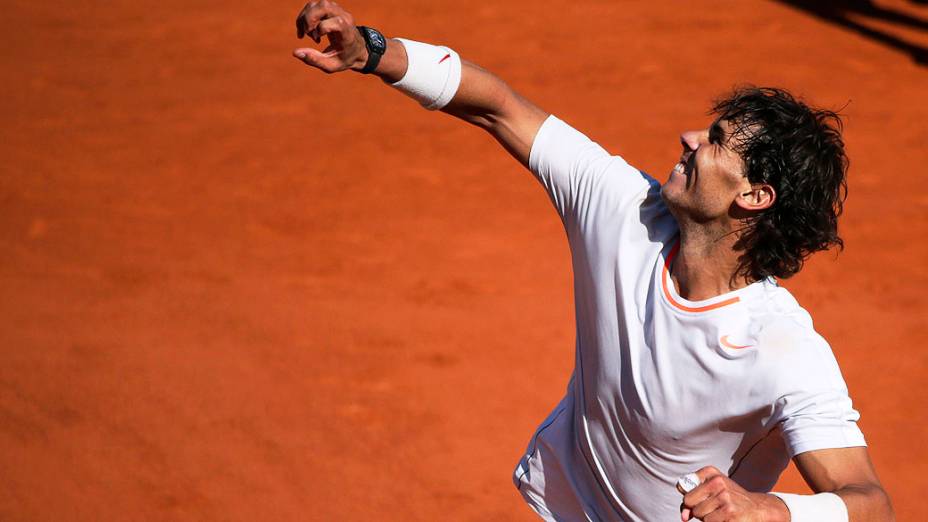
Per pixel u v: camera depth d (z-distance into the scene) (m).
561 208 9.72
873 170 38.62
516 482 10.78
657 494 8.94
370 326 27.42
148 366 25.41
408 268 30.89
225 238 33.00
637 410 8.59
